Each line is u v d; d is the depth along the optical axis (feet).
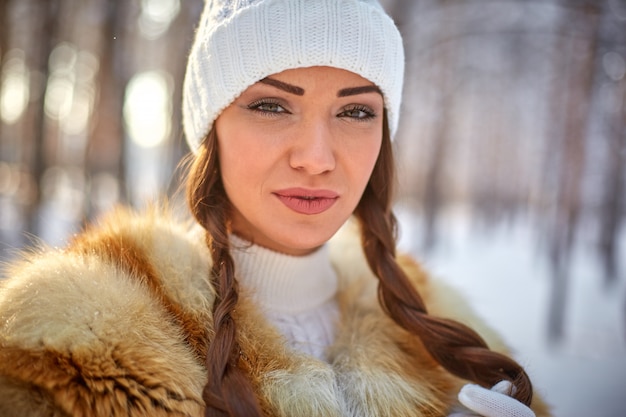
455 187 77.10
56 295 3.09
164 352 3.17
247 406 3.16
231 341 3.33
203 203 3.80
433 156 36.83
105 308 3.12
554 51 24.41
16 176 36.86
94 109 22.90
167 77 19.11
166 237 3.74
